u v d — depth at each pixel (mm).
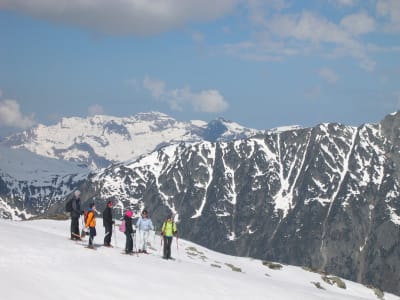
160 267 41719
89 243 44781
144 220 51188
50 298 27234
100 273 34562
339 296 56125
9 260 32531
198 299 34219
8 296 25703
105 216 49469
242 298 37094
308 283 72875
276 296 40312
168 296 33188
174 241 78125
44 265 33344
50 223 69062
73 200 49125
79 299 28500
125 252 46875
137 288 33281
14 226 49562
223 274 46781
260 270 74125
